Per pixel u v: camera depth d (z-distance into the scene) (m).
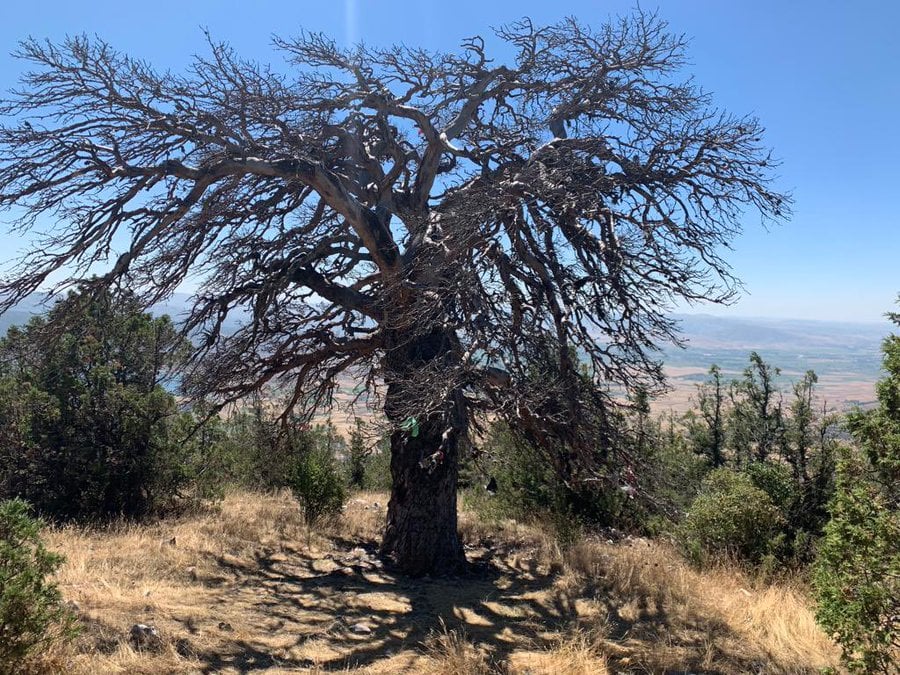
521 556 9.86
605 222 7.56
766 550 8.94
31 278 7.38
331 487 11.68
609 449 8.05
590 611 7.09
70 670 4.66
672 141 8.16
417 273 8.48
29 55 7.22
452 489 9.09
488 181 8.71
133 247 7.32
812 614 6.61
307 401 10.45
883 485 4.80
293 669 5.30
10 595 4.11
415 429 6.96
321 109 9.09
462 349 7.78
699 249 7.75
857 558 4.34
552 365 7.46
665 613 6.96
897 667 4.27
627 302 7.30
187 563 8.51
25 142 7.25
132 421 11.42
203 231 8.26
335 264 9.88
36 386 11.22
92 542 9.23
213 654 5.48
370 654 5.75
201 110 7.99
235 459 15.84
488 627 6.57
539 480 12.34
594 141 8.21
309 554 9.71
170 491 12.20
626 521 11.96
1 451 11.03
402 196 10.05
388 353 8.82
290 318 9.43
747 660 5.64
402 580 8.45
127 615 6.06
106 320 11.66
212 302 8.72
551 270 7.47
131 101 7.59
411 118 9.38
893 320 5.18
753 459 12.44
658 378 7.39
